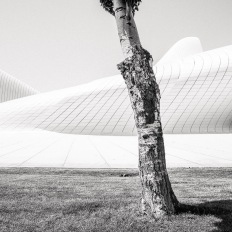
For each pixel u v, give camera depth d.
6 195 5.08
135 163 10.70
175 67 44.59
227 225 3.45
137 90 3.89
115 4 4.26
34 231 3.30
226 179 7.12
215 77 40.62
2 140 23.50
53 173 8.17
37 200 4.73
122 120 38.22
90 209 4.16
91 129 37.59
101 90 42.41
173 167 9.43
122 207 4.27
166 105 39.62
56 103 42.06
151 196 3.79
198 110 38.72
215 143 21.06
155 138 3.85
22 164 10.31
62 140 24.33
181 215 3.76
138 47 4.02
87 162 10.98
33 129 38.28
